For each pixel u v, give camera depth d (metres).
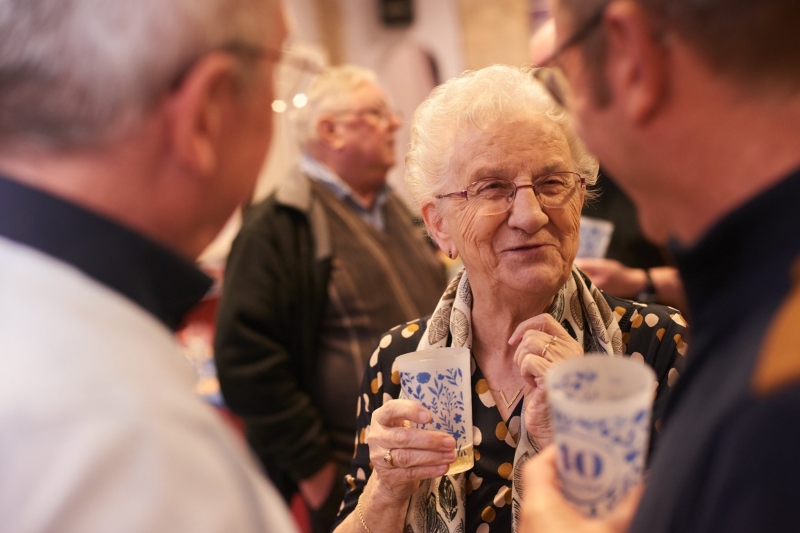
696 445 0.43
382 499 1.04
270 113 0.64
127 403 0.49
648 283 1.83
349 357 2.00
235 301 1.93
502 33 4.10
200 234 0.65
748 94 0.45
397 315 2.07
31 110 0.53
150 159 0.56
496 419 1.09
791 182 0.43
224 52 0.57
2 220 0.54
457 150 1.07
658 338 1.07
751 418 0.39
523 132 1.04
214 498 0.50
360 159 2.22
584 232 1.80
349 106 2.19
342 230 2.10
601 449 0.54
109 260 0.56
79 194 0.55
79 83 0.53
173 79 0.55
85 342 0.51
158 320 0.61
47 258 0.54
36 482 0.46
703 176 0.49
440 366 0.93
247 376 1.90
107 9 0.53
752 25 0.43
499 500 1.06
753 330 0.43
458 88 1.11
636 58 0.48
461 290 1.15
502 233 1.05
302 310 1.98
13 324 0.50
